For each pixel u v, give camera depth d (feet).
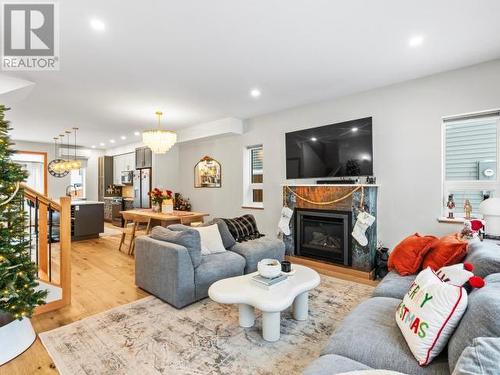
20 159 25.73
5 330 6.30
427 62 9.93
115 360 6.23
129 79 11.21
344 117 13.47
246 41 8.43
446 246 7.41
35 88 12.09
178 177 24.44
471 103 10.22
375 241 12.27
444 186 11.19
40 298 6.78
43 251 10.55
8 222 6.45
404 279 7.39
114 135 22.88
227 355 6.43
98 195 30.58
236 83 11.76
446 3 6.72
